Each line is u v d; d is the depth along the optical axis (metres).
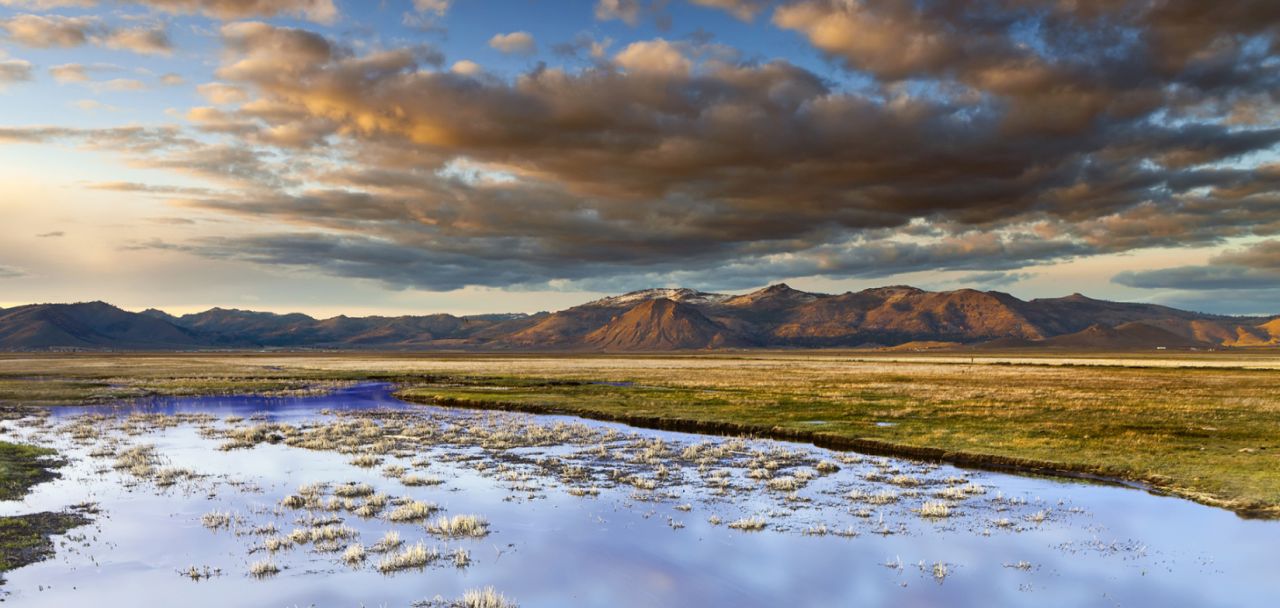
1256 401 48.12
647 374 95.69
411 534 17.66
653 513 19.89
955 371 103.75
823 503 21.19
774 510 20.28
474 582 14.31
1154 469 25.25
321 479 24.59
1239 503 20.77
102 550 16.22
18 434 36.09
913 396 54.53
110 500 21.08
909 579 14.55
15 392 62.88
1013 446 30.33
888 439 33.00
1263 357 196.75
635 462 28.23
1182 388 62.50
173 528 18.06
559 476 25.28
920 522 19.02
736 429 38.56
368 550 16.28
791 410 45.25
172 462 27.94
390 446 32.06
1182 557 16.03
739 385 70.00
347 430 37.72
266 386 74.38
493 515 19.64
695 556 16.02
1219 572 15.03
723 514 19.83
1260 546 16.84
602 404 50.84
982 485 24.11
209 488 22.91
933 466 27.70
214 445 32.50
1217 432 33.31
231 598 13.41
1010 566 15.39
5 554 15.86
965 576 14.75
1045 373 95.25
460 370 110.12
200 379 84.31
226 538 17.19
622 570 15.05
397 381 84.25
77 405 53.41
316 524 18.55
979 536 17.72
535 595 13.61
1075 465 26.55
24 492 22.09
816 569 15.14
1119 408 43.94
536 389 66.56
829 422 39.25
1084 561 15.73
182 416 45.19
